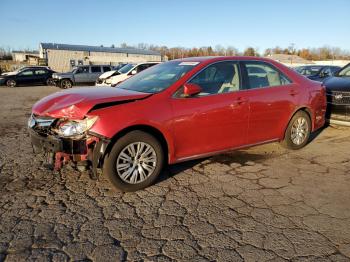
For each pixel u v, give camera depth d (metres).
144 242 2.87
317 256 2.66
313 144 5.93
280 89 5.10
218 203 3.61
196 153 4.31
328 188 3.99
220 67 4.57
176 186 4.06
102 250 2.75
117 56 59.88
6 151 5.53
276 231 3.03
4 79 23.92
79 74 22.86
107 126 3.57
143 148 3.88
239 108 4.55
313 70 16.58
